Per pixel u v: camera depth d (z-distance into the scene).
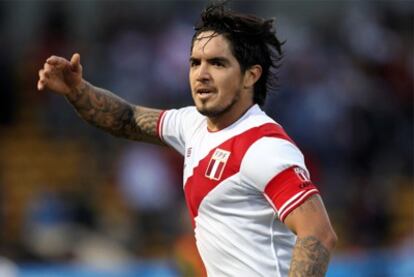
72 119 48.97
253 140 15.23
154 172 43.34
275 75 16.52
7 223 44.41
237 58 15.62
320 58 48.66
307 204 14.70
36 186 46.94
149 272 33.41
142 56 46.47
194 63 15.80
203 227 15.71
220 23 15.68
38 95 49.44
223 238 15.44
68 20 50.06
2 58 48.94
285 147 15.06
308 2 52.94
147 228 42.72
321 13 52.78
